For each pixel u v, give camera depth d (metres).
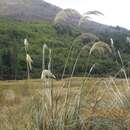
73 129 6.45
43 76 6.53
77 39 7.15
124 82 8.38
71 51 7.18
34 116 6.71
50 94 6.66
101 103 7.26
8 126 6.99
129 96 7.71
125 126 6.79
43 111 6.61
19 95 8.60
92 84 7.05
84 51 7.12
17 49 65.12
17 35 85.56
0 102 9.35
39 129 6.50
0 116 7.57
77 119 6.61
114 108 7.21
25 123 6.84
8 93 9.88
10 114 7.46
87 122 6.65
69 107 6.63
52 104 6.60
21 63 43.72
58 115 6.55
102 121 6.73
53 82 6.71
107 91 7.80
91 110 6.82
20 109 7.60
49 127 6.43
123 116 6.92
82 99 6.88
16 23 158.50
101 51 7.06
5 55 60.53
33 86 7.34
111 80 7.66
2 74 52.62
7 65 53.38
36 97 6.96
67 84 6.77
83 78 6.88
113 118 6.86
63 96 6.72
